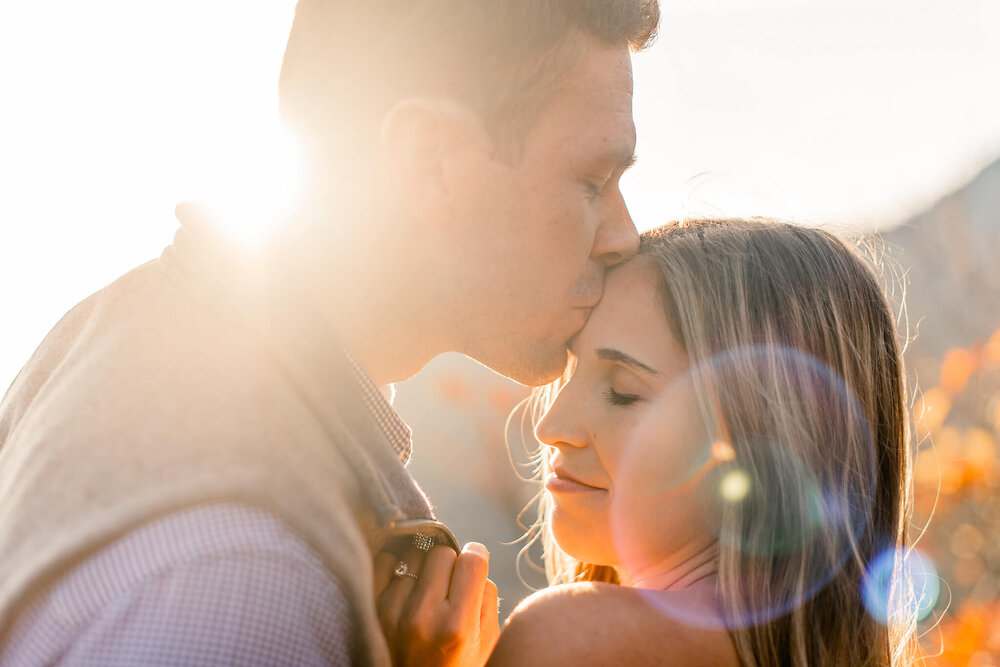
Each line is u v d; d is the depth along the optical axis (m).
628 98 1.75
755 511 1.75
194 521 1.15
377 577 1.57
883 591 1.94
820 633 1.74
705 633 1.61
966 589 3.38
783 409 1.78
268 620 1.11
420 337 1.71
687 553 1.80
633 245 1.86
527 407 2.66
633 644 1.54
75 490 1.21
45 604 1.15
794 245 1.92
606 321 1.83
